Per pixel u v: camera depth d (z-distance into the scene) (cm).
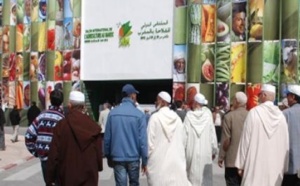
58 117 762
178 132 852
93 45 3509
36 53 3881
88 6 3544
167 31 3152
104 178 1353
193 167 971
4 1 4150
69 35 3641
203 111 984
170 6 3147
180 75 3066
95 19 3503
